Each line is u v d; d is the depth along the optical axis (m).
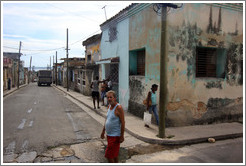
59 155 4.86
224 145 5.67
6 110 10.49
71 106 12.15
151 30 7.55
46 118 8.65
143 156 4.86
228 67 7.82
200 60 7.61
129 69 9.34
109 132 3.89
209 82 7.48
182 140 5.69
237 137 6.37
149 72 7.72
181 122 7.06
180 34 6.84
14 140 5.79
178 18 6.78
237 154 5.04
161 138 5.77
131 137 6.20
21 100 14.91
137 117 8.45
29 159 4.62
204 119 7.43
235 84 8.00
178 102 6.96
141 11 8.21
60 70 37.88
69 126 7.41
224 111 7.81
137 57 9.32
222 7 7.51
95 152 5.07
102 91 11.59
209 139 5.91
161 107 5.80
